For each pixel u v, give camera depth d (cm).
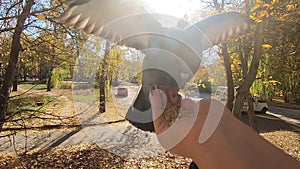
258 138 57
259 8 575
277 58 921
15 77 790
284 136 1320
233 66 927
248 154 53
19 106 714
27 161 844
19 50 746
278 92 1939
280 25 788
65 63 595
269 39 825
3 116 683
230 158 53
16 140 1055
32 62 723
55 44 691
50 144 1035
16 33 695
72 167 782
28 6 654
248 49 863
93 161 777
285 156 54
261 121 2059
